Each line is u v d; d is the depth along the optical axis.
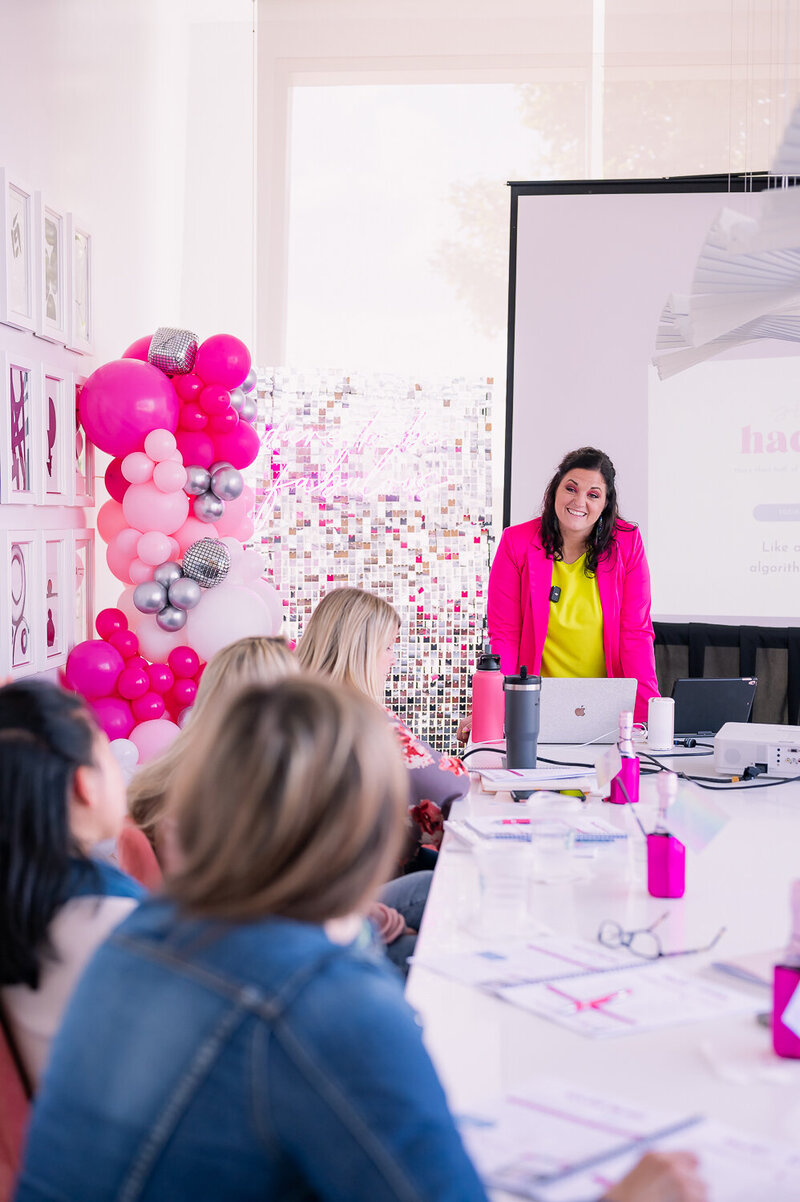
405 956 1.99
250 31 5.28
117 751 3.70
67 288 3.90
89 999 0.87
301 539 5.10
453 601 5.10
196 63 5.30
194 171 5.31
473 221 5.25
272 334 5.32
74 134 4.05
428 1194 0.75
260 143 5.30
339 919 0.89
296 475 5.10
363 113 5.27
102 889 1.26
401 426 5.09
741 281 2.12
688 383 4.85
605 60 5.12
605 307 4.86
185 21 5.29
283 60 5.29
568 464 3.47
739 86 5.04
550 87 5.18
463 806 2.40
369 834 0.88
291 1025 0.78
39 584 3.66
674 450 4.87
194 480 4.01
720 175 4.77
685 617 4.90
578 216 4.86
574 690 3.04
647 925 1.63
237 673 2.02
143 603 3.90
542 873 1.88
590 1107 1.07
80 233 4.05
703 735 3.13
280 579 5.10
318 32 5.26
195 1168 0.78
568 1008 1.33
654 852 1.76
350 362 5.31
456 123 5.23
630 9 5.09
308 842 0.86
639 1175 0.90
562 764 2.78
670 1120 1.05
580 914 1.68
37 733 1.22
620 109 5.12
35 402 3.60
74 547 4.07
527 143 5.20
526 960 1.48
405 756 2.36
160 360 3.99
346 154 5.28
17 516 3.52
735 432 4.84
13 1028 1.23
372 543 5.10
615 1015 1.31
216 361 4.00
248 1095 0.77
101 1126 0.82
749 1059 1.20
